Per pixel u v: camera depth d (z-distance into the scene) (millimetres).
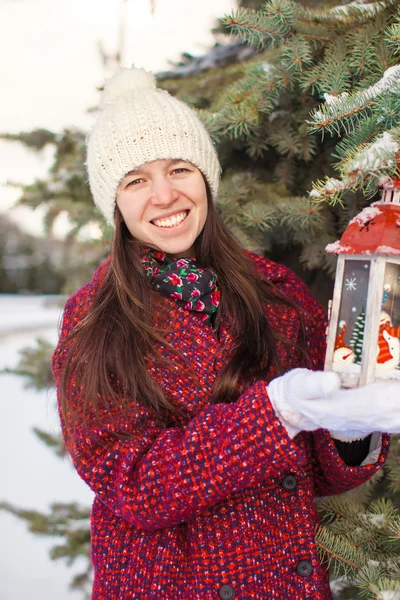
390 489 1673
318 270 2061
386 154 927
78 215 2463
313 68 1408
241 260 1381
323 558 1210
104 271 1355
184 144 1259
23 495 3791
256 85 1562
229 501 1141
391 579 1108
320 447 1175
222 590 1100
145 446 1104
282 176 1798
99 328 1211
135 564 1143
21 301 13125
